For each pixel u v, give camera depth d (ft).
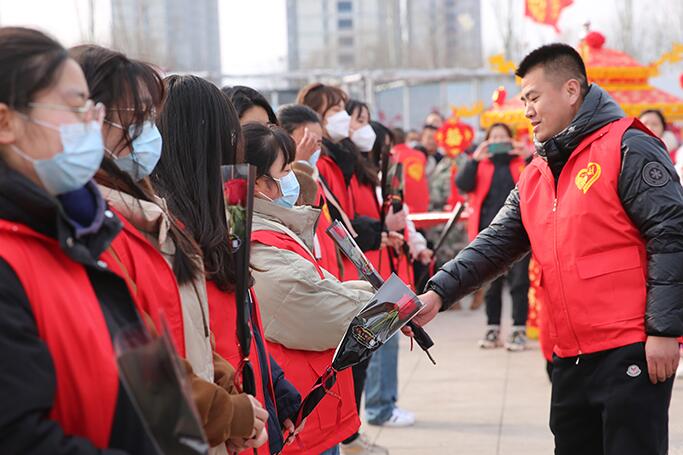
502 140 25.02
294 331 9.84
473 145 44.16
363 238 15.23
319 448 10.32
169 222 6.93
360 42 101.55
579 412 10.72
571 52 10.82
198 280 7.07
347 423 10.77
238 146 8.16
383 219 16.48
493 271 11.57
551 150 10.66
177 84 7.93
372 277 10.46
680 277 9.93
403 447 16.37
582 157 10.51
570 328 10.53
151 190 7.12
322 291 9.73
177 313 6.72
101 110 5.88
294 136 13.64
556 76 10.78
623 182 10.23
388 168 16.72
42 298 5.35
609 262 10.28
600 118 10.52
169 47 75.41
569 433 10.88
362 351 9.38
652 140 10.39
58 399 5.40
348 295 9.82
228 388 7.26
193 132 7.82
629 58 25.25
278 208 10.16
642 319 10.14
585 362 10.49
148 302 6.40
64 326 5.40
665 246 9.96
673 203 10.01
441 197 33.73
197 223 7.59
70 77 5.56
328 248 12.94
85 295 5.59
